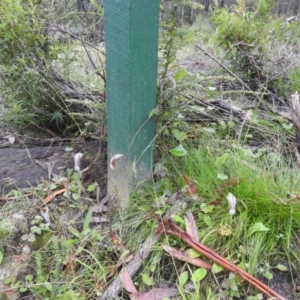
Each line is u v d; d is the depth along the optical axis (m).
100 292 1.29
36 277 1.36
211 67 2.87
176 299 1.26
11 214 1.56
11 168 1.88
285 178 1.58
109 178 1.58
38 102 2.10
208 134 1.86
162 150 1.66
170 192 1.54
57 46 1.96
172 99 1.54
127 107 1.34
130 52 1.24
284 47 2.86
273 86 2.56
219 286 1.28
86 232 1.41
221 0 3.87
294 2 4.85
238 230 1.37
